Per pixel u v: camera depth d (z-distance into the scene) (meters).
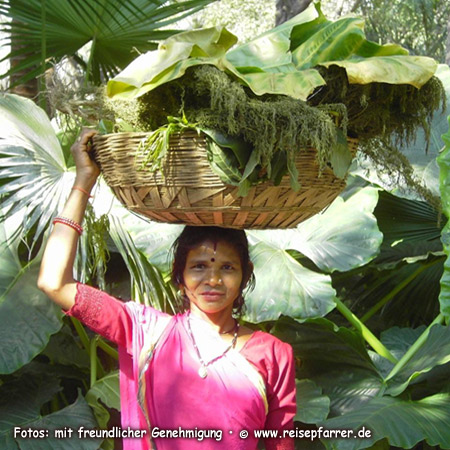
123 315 1.80
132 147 1.64
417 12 9.97
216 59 1.62
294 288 3.04
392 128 1.97
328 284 3.06
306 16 1.87
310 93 1.74
